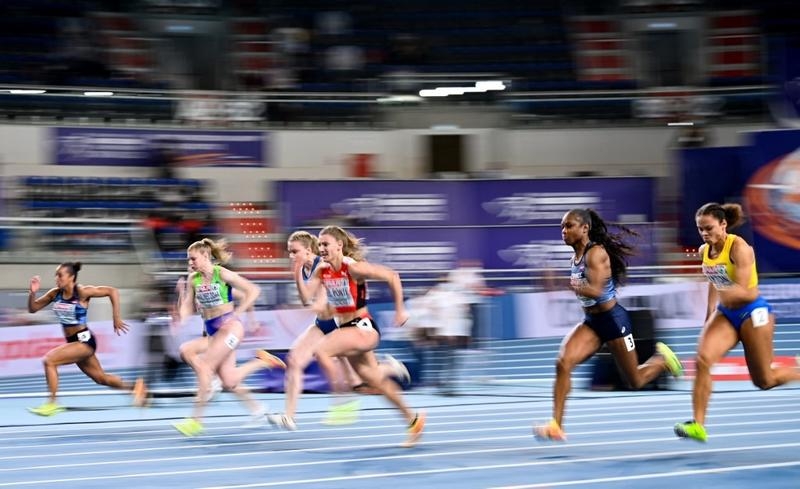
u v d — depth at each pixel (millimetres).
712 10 23859
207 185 19859
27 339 13680
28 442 8617
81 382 13828
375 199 18359
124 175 20141
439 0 24578
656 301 14352
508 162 21516
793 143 17641
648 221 18609
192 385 13117
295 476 6168
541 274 16344
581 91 22516
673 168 19000
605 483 5699
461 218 18484
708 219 6727
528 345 14602
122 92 20953
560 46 23859
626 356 7105
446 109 21656
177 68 23484
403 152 21469
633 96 21625
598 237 7070
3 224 16141
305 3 24328
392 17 24328
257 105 21359
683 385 13812
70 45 22438
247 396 9672
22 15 22531
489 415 10609
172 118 21047
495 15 24438
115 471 6582
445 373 13266
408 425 7848
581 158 21469
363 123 21578
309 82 22906
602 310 7062
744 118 21141
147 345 12906
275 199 18469
